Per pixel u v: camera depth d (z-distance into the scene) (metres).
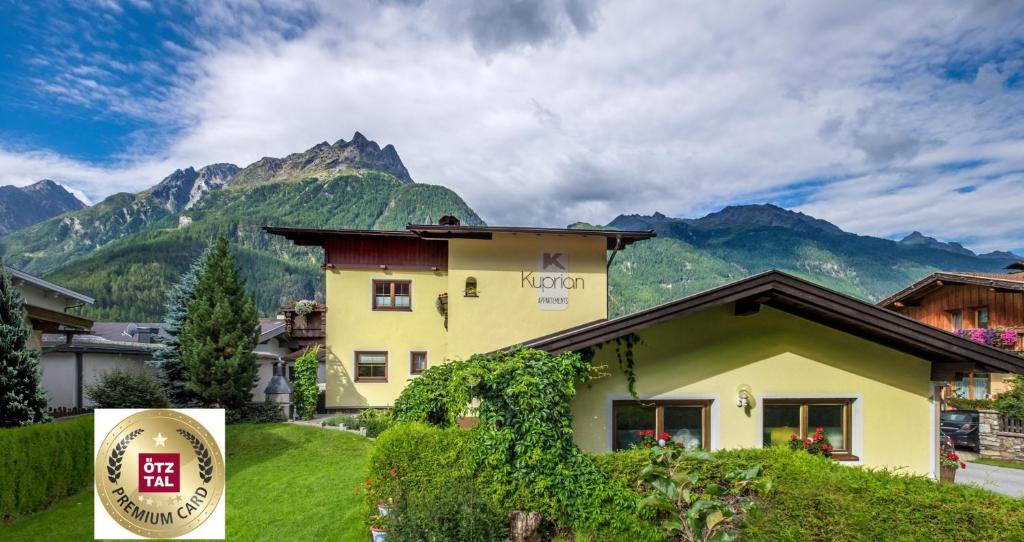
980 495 5.48
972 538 5.16
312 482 11.26
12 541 8.62
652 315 7.77
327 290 21.12
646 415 8.40
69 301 18.36
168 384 19.56
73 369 19.47
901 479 6.04
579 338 7.72
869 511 5.57
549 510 6.94
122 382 16.33
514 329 19.52
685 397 8.34
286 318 22.55
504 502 6.97
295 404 20.56
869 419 8.69
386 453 7.40
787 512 6.06
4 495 9.36
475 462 7.08
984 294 22.30
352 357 21.06
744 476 6.41
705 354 8.45
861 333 8.81
